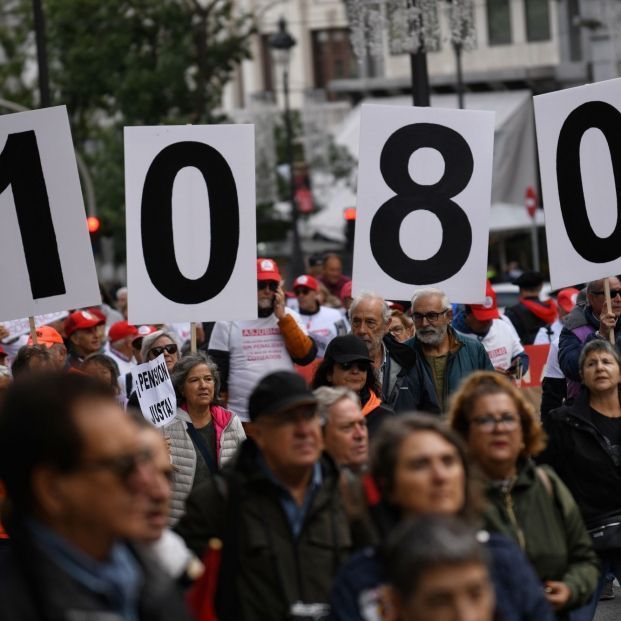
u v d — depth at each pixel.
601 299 26.00
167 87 93.00
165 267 24.12
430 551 9.02
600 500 19.47
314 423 13.11
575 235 24.86
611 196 24.86
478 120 25.06
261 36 147.75
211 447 21.61
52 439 8.21
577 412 19.61
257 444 13.44
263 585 12.90
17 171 23.75
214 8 99.94
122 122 94.62
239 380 26.42
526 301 37.84
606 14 101.00
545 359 32.09
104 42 92.06
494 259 95.69
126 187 24.08
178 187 24.16
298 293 34.34
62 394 8.34
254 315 24.16
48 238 23.77
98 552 8.40
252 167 24.05
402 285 25.06
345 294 37.16
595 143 24.84
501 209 94.56
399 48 39.66
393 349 23.33
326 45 146.88
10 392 8.38
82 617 8.09
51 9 92.44
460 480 11.99
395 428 12.10
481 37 124.06
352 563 11.09
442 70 123.88
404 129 25.05
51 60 95.94
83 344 30.31
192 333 24.20
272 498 13.09
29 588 8.18
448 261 25.09
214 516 13.09
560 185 24.84
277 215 110.88
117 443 8.31
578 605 14.14
